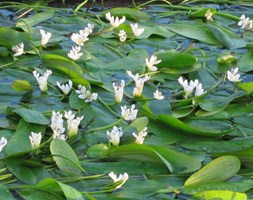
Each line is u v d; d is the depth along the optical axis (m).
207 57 2.45
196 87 2.10
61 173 1.75
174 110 2.06
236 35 2.64
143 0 3.00
